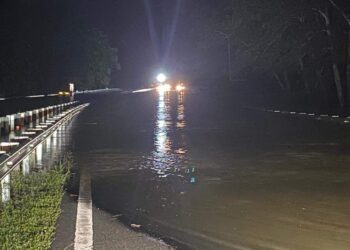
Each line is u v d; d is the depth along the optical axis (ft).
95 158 55.83
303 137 74.23
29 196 31.73
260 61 147.74
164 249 24.88
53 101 181.98
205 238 26.68
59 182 37.63
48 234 24.88
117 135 80.74
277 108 142.10
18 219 26.27
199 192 37.86
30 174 40.98
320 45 130.31
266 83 218.38
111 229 28.27
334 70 125.90
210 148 63.21
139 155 57.93
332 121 103.55
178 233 27.58
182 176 44.60
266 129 88.33
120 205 34.14
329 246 25.08
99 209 32.99
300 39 131.03
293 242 25.79
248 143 67.87
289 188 38.60
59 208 31.76
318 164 49.73
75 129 91.81
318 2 121.19
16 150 47.98
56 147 65.67
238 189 38.60
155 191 38.55
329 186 39.11
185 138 75.25
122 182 42.29
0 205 29.99
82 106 162.30
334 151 58.59
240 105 170.50
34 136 65.51
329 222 29.19
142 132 85.40
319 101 148.15
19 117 82.74
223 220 30.09
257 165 49.70
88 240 26.04
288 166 48.85
